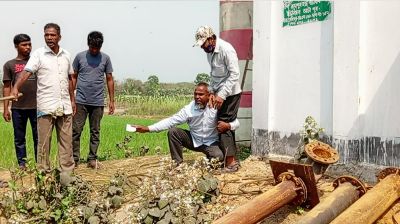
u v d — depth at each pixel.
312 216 4.62
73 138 8.25
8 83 7.95
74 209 5.73
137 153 10.28
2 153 10.04
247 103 10.04
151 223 5.24
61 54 7.23
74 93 7.71
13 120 8.03
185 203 5.29
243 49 9.98
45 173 6.07
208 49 7.23
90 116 8.28
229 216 4.57
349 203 5.05
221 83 7.37
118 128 16.61
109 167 8.38
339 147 6.95
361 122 6.70
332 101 7.12
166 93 49.59
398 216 4.90
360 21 6.63
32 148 10.98
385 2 6.39
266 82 8.12
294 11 7.66
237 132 10.12
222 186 6.51
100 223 5.57
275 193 5.11
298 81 7.66
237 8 9.97
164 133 14.32
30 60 7.00
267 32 8.07
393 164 6.33
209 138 7.34
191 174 6.20
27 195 5.88
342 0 6.84
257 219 4.74
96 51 8.09
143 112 34.25
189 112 7.26
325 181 6.65
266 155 8.19
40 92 7.12
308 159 5.86
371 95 6.59
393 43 6.32
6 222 5.66
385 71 6.42
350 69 6.77
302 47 7.57
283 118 7.92
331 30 7.12
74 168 7.93
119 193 6.17
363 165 6.64
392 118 6.34
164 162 6.54
